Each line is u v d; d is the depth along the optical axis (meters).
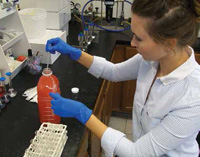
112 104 2.50
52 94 0.90
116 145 0.82
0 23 1.42
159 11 0.65
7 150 0.88
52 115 1.00
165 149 0.77
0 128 0.99
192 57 0.80
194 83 0.77
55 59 1.62
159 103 0.85
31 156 0.79
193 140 0.90
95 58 1.18
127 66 1.12
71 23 2.42
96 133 0.86
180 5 0.66
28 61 1.41
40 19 1.56
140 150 0.79
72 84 1.33
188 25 0.69
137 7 0.69
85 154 1.20
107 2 2.20
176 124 0.75
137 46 0.77
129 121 2.53
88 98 1.21
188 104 0.75
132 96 2.38
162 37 0.69
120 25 2.35
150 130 0.85
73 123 1.03
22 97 1.19
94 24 2.24
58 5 1.78
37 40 1.57
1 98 1.14
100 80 1.39
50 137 0.86
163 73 0.89
